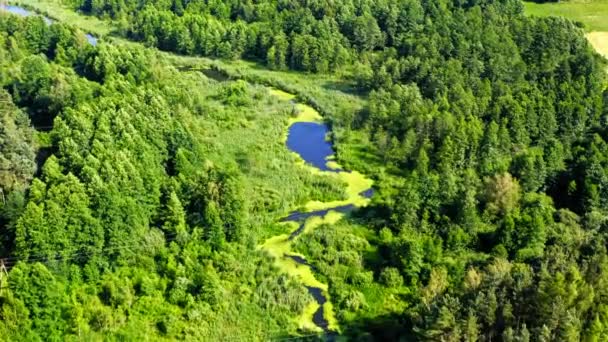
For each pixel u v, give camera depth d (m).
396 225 118.50
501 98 147.62
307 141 155.00
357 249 115.94
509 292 88.81
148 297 98.56
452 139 134.38
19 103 153.00
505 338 80.88
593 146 128.75
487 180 122.44
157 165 122.44
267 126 158.25
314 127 162.00
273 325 99.88
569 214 114.88
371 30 198.50
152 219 111.31
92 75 170.12
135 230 105.25
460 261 107.56
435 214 117.38
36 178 109.38
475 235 113.62
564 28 184.88
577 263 95.31
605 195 120.00
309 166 143.62
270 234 120.38
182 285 100.56
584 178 122.88
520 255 105.25
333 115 164.75
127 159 113.62
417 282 107.94
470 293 90.75
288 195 130.00
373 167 142.50
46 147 127.50
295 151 150.25
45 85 151.00
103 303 97.50
